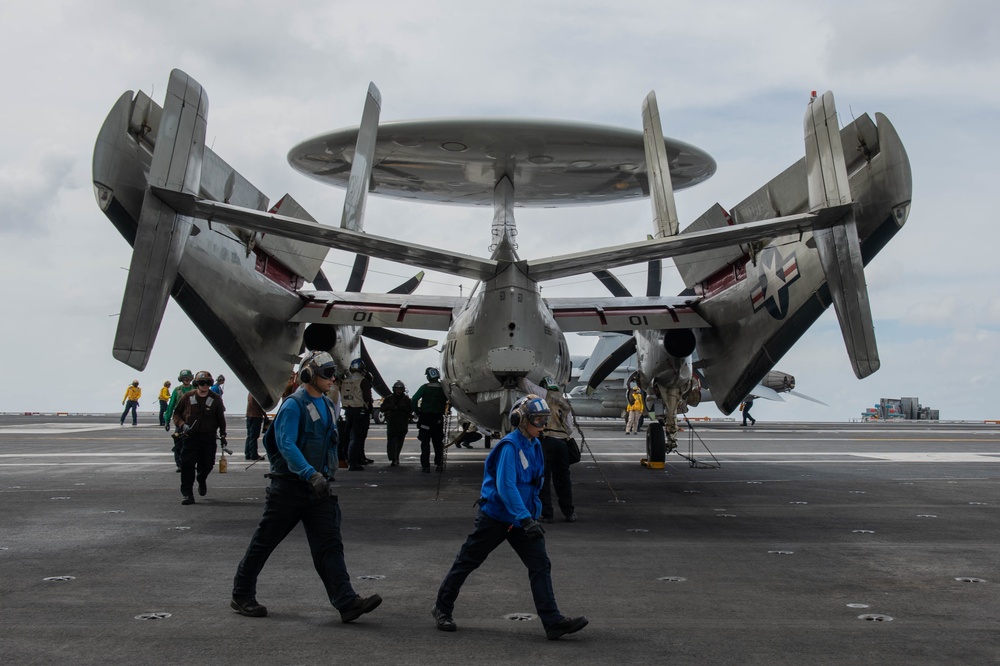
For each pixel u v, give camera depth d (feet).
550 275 37.63
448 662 14.89
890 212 34.91
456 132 34.58
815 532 29.66
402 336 64.59
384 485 44.24
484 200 46.62
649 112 35.01
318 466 17.97
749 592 20.42
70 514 33.06
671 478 48.93
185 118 30.09
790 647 15.81
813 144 32.07
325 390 18.33
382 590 20.51
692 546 26.81
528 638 16.46
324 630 16.88
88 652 15.17
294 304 48.52
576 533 29.45
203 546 26.09
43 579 21.31
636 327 49.42
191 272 37.83
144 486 42.57
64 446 71.41
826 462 60.49
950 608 18.86
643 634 16.74
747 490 42.83
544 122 34.01
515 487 16.74
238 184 37.73
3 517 32.19
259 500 37.58
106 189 32.50
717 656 15.28
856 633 16.79
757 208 40.01
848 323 31.53
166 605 18.75
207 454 37.68
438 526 30.40
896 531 29.91
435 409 50.80
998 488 43.70
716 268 46.83
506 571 22.94
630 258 34.65
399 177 42.39
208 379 37.37
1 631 16.52
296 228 31.07
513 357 36.63
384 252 33.73
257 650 15.43
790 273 39.88
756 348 44.98
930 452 70.44
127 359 30.09
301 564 23.53
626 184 42.47
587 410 131.54
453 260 35.06
